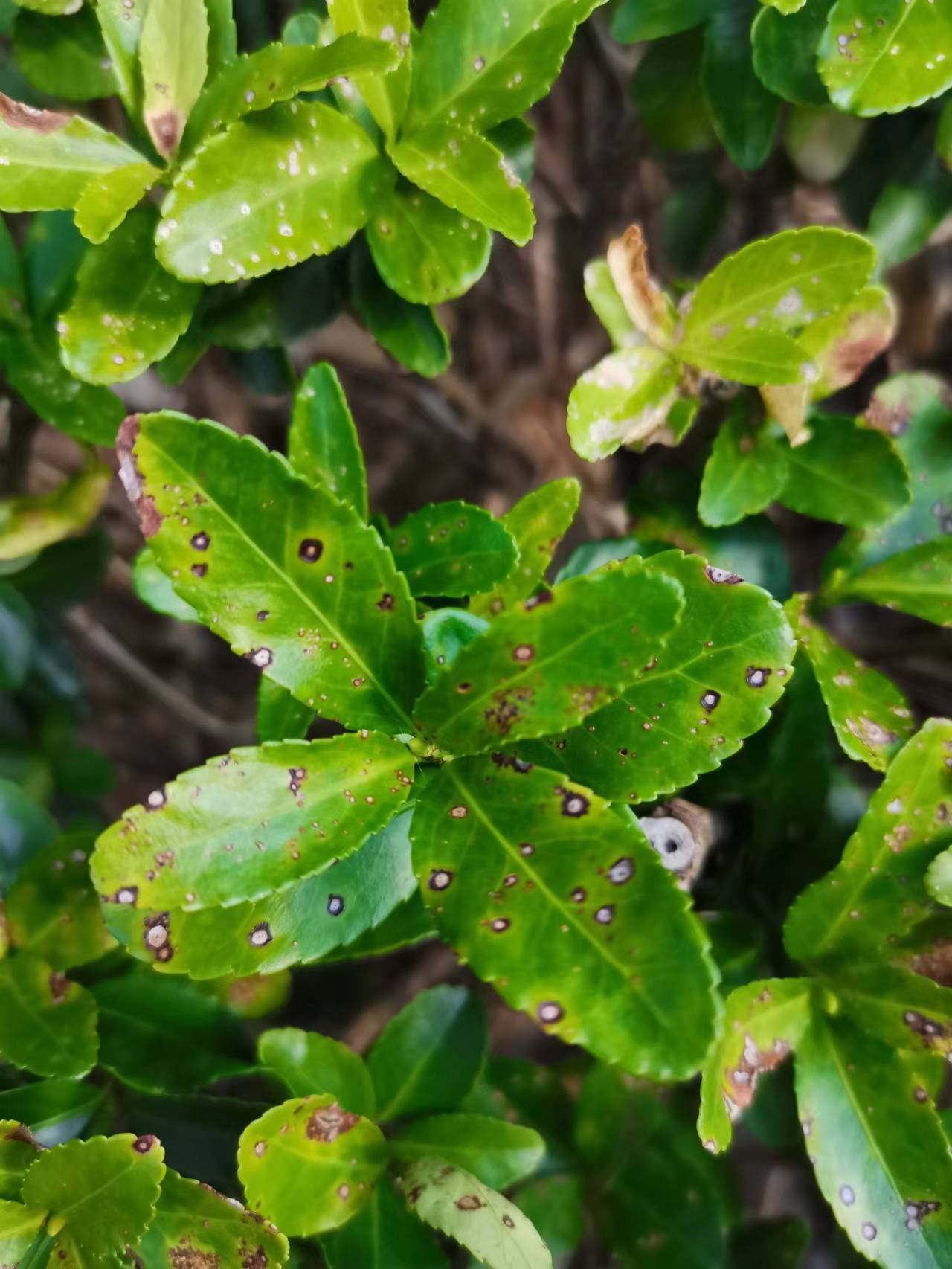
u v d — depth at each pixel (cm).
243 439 21
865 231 30
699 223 32
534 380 42
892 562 28
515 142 27
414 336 28
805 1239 28
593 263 27
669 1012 20
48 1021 25
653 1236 28
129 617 42
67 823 31
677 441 28
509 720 21
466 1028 27
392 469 44
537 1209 28
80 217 24
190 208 24
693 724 22
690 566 22
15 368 28
